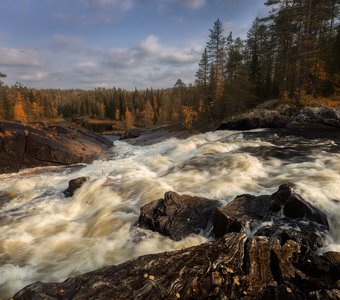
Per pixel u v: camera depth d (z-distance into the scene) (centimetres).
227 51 4934
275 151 1557
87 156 1967
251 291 439
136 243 694
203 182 1096
